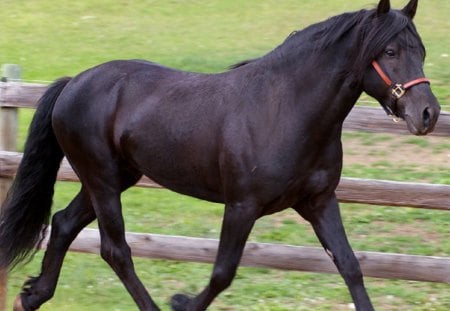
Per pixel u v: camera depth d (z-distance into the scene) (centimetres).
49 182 1029
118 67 988
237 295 1136
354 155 1557
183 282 1185
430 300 1118
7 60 2078
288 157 859
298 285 1166
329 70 848
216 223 1373
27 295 1032
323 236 900
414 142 1600
